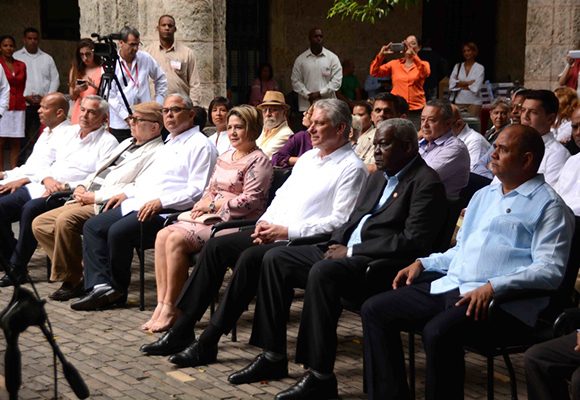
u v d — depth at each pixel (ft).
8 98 43.70
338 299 17.76
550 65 39.78
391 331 16.75
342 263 17.89
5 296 25.48
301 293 25.48
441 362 15.80
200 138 24.26
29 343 21.29
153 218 23.71
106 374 19.31
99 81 33.76
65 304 24.70
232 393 18.28
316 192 20.38
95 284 24.20
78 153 27.63
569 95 26.43
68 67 53.67
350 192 20.16
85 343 21.31
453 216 18.39
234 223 21.54
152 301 24.81
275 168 25.25
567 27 39.14
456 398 15.93
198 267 20.47
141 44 35.63
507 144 16.33
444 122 23.85
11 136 45.39
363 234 18.61
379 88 51.44
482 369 19.53
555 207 16.14
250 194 22.20
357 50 55.31
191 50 35.45
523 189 16.44
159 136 25.61
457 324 15.81
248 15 52.95
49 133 29.04
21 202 27.99
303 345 17.90
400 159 18.49
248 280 19.61
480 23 58.80
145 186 24.27
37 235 25.48
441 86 49.11
